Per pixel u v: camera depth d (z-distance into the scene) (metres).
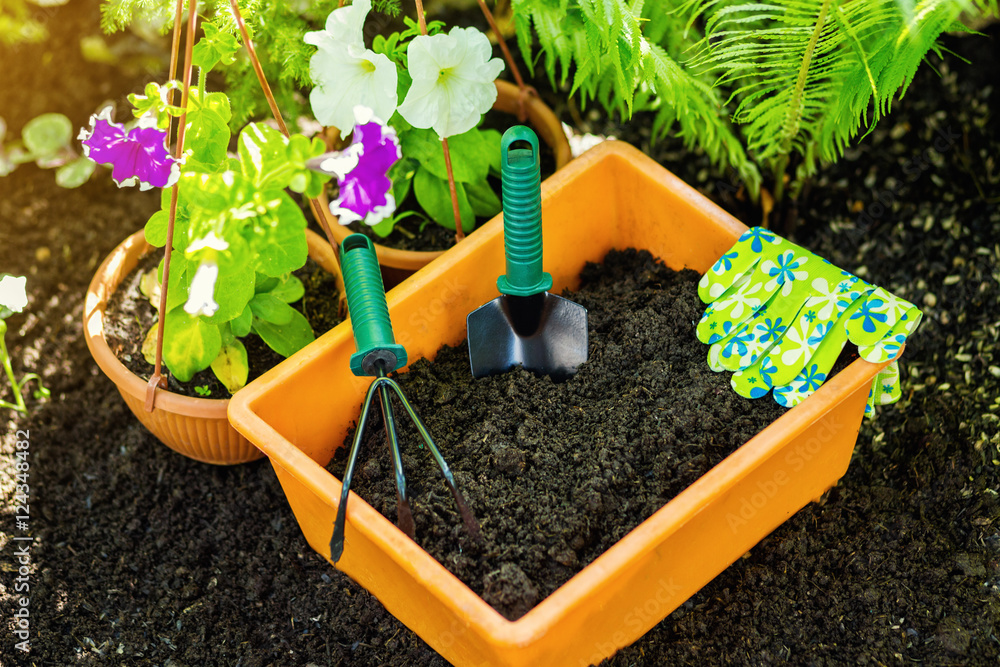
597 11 1.31
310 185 1.18
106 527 1.43
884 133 1.61
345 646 1.34
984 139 1.60
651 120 1.67
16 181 1.68
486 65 1.27
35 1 1.71
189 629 1.36
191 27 1.21
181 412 1.33
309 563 1.39
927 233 1.56
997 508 1.36
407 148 1.42
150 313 1.43
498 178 1.50
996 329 1.48
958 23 1.35
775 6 1.40
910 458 1.41
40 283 1.59
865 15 1.33
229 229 1.20
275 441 1.25
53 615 1.37
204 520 1.42
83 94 1.73
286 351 1.36
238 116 1.48
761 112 1.42
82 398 1.51
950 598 1.31
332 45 1.23
